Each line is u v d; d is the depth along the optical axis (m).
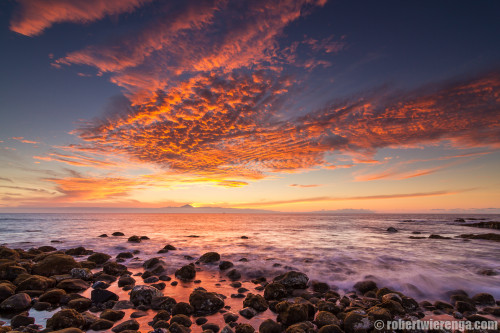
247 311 8.88
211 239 32.66
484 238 31.38
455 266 16.39
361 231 45.88
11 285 10.78
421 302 10.26
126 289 11.75
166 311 8.67
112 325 7.77
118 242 28.73
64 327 7.14
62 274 14.23
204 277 14.76
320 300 10.23
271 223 80.50
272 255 20.77
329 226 62.41
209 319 8.49
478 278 13.68
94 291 10.14
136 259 19.47
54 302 9.59
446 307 9.74
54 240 29.88
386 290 10.98
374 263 17.42
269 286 11.04
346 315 8.08
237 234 40.09
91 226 58.16
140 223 75.06
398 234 39.56
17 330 6.96
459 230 47.28
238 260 18.86
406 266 16.45
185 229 51.28
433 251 22.38
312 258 19.31
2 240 30.48
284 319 8.12
